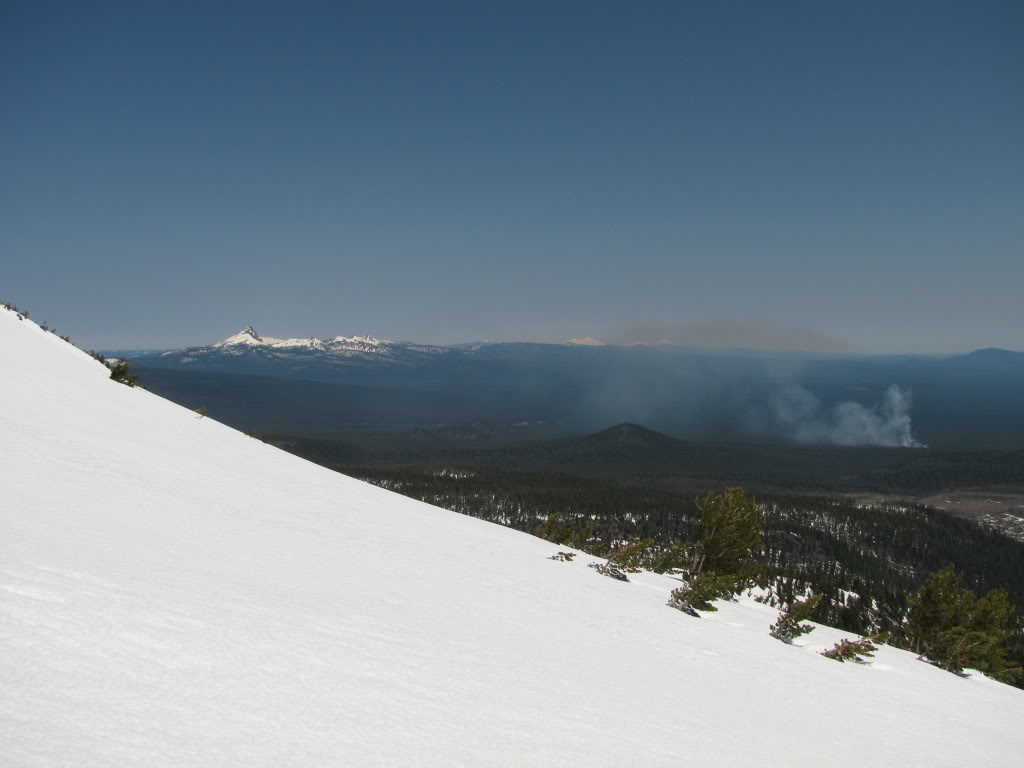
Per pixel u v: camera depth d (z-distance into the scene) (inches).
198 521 408.2
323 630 248.4
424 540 581.6
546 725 213.8
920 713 430.3
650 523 6387.8
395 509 719.1
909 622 1189.7
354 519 584.1
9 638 157.9
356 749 153.6
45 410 615.5
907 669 652.7
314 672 198.5
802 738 295.0
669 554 1106.1
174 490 479.2
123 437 623.8
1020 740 422.6
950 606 1138.7
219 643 198.1
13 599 183.2
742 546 1130.0
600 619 459.5
